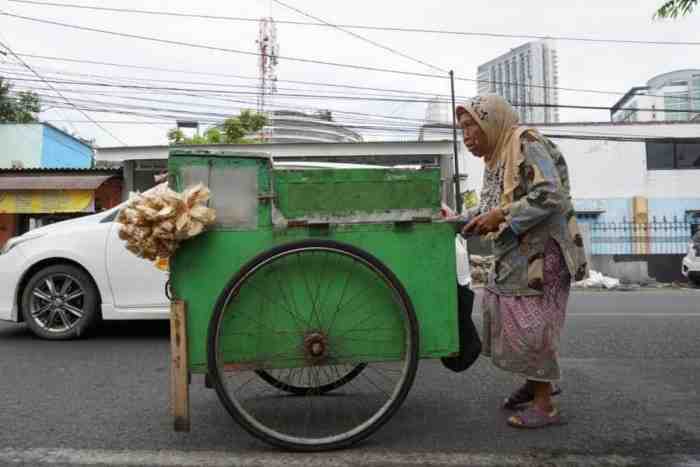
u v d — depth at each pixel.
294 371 3.28
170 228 2.33
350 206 2.56
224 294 2.42
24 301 5.13
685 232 18.77
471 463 2.40
